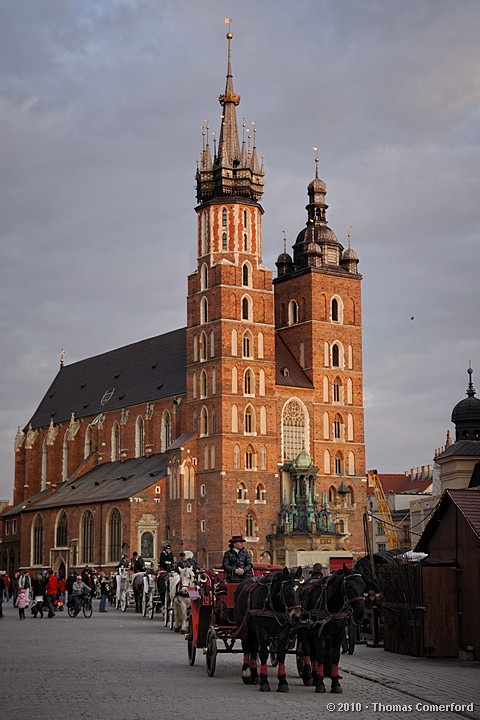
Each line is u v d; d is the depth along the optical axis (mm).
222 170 138250
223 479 129375
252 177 139875
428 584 41094
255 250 137500
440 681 32469
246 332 134750
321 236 149000
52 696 28266
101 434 166000
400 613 42094
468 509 40656
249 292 135625
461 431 107625
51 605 73875
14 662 38000
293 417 138750
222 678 33781
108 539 139000
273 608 30547
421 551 45719
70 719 24188
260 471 132500
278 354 142750
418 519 120312
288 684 32312
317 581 32094
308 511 131250
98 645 46469
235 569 35500
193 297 139000
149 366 162000
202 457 133625
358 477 141625
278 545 130875
